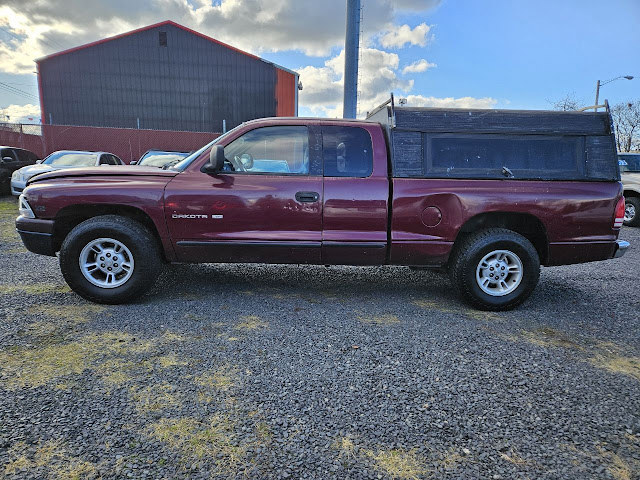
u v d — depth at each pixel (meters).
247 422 2.27
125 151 20.06
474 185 4.02
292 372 2.82
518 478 1.93
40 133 19.12
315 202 4.00
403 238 4.06
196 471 1.90
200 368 2.82
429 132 4.08
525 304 4.44
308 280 5.07
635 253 7.37
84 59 24.03
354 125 4.16
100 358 2.90
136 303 4.04
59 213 3.93
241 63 25.23
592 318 4.07
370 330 3.57
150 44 24.44
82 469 1.88
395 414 2.39
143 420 2.25
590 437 2.25
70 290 4.35
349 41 9.52
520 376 2.87
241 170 4.09
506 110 4.17
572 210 4.05
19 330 3.29
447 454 2.08
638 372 2.99
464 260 4.07
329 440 2.15
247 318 3.74
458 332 3.60
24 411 2.27
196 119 25.33
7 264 5.36
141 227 3.95
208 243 4.00
